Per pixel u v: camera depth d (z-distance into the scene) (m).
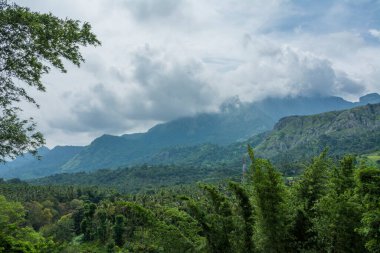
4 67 15.50
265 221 17.98
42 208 135.00
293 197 23.91
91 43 16.64
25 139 16.50
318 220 20.16
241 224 19.16
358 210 18.47
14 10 14.44
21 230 26.84
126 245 70.31
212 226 18.97
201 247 19.17
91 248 81.19
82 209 112.50
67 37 15.71
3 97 16.08
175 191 151.88
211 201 19.98
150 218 21.41
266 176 18.41
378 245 16.30
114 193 161.88
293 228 19.28
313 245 19.11
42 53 15.71
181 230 20.91
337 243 18.98
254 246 18.84
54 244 27.77
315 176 24.08
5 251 19.50
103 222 91.56
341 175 23.05
